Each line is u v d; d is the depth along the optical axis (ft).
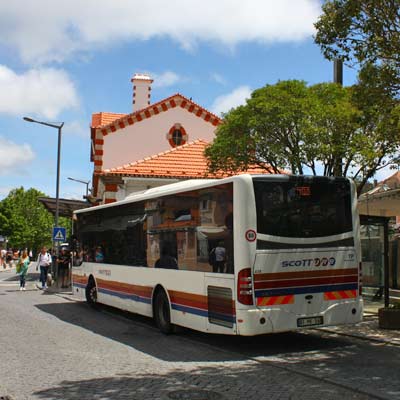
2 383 23.53
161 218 38.47
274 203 30.40
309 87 50.90
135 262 42.45
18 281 101.86
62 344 33.55
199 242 33.14
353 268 32.40
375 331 37.01
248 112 50.14
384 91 34.14
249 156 51.57
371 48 33.37
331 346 32.45
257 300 29.17
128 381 23.89
